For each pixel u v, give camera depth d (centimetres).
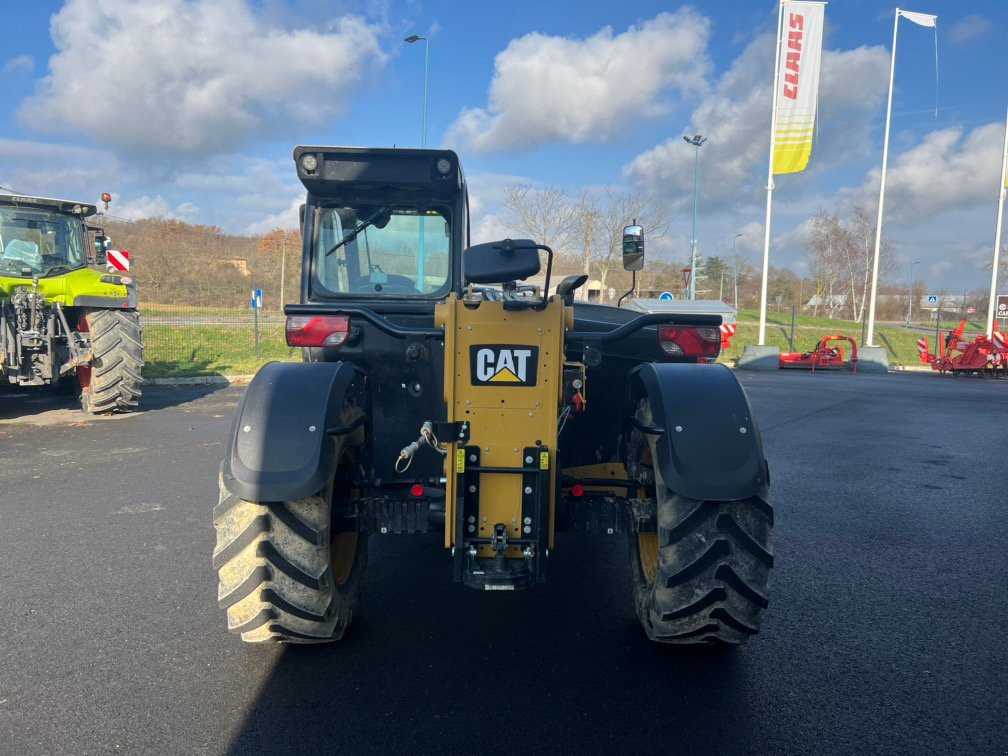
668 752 249
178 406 1035
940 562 440
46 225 967
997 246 2378
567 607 370
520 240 281
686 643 307
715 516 272
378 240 415
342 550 335
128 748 249
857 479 665
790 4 2102
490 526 276
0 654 313
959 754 249
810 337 3061
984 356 1911
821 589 396
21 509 529
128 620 347
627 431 333
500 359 272
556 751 249
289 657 313
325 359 371
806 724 266
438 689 289
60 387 1109
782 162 2195
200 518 509
